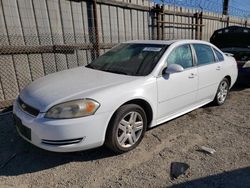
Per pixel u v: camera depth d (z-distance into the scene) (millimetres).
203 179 2992
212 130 4367
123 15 7648
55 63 6152
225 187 2857
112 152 3551
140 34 8352
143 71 3863
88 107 3031
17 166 3230
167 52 4082
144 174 3082
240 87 7621
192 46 4660
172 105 4148
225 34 8555
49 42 5980
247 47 7840
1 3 5059
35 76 5832
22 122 3152
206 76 4844
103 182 2932
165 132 4234
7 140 3881
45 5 5773
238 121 4793
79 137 3027
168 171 3143
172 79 4020
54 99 3072
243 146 3803
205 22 11828
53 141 2984
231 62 5758
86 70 4168
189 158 3443
